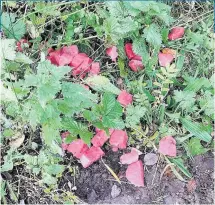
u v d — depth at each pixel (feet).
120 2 2.20
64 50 2.35
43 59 2.02
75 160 2.32
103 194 2.28
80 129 2.14
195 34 2.43
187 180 2.30
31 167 2.19
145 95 2.29
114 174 2.29
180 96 2.31
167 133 2.30
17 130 2.25
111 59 2.45
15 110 2.16
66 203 2.22
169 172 2.31
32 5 2.35
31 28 2.32
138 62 2.39
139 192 2.28
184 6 2.54
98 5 2.36
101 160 2.32
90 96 2.18
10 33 2.26
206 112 2.31
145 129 2.36
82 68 2.34
